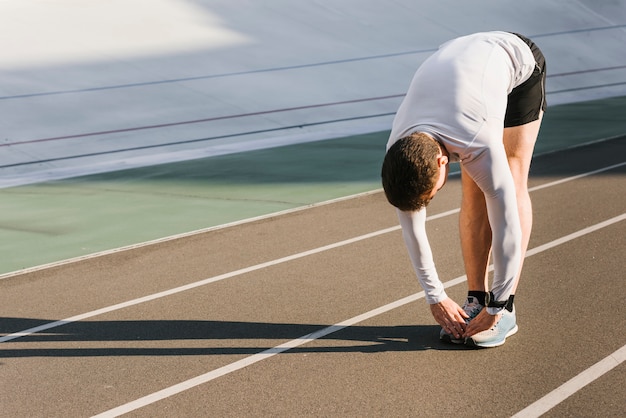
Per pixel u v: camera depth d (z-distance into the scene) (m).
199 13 16.80
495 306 3.58
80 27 15.22
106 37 14.90
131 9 16.48
